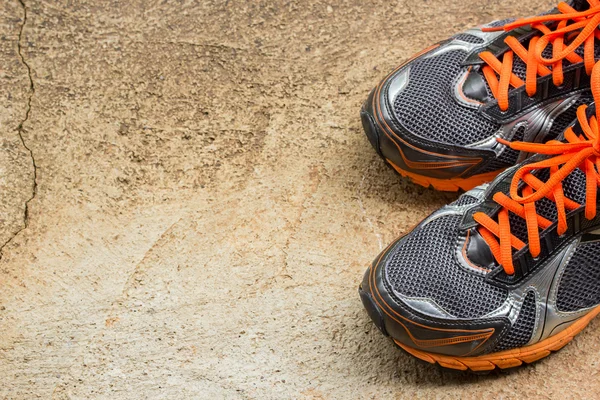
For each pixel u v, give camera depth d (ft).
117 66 4.94
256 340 3.69
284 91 4.82
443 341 3.31
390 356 3.61
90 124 4.65
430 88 4.02
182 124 4.66
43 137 4.58
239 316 3.78
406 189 4.31
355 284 3.89
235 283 3.92
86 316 3.80
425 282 3.33
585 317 3.50
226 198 4.30
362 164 4.42
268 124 4.65
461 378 3.51
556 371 3.50
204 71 4.93
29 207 4.26
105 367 3.61
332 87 4.83
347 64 4.95
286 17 5.22
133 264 4.01
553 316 3.37
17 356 3.66
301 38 5.10
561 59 3.77
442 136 3.94
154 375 3.58
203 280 3.94
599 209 3.29
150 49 5.03
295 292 3.87
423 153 3.97
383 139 4.04
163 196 4.32
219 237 4.12
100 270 3.99
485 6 5.24
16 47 5.00
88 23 5.16
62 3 5.25
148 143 4.57
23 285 3.94
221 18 5.20
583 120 3.42
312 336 3.69
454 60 4.09
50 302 3.87
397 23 5.16
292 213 4.21
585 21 3.78
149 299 3.86
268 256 4.03
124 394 3.51
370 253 4.02
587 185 3.24
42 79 4.86
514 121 3.91
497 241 3.38
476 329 3.28
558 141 3.50
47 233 4.15
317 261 3.99
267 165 4.45
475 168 4.00
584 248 3.35
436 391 3.46
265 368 3.59
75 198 4.30
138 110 4.73
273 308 3.81
